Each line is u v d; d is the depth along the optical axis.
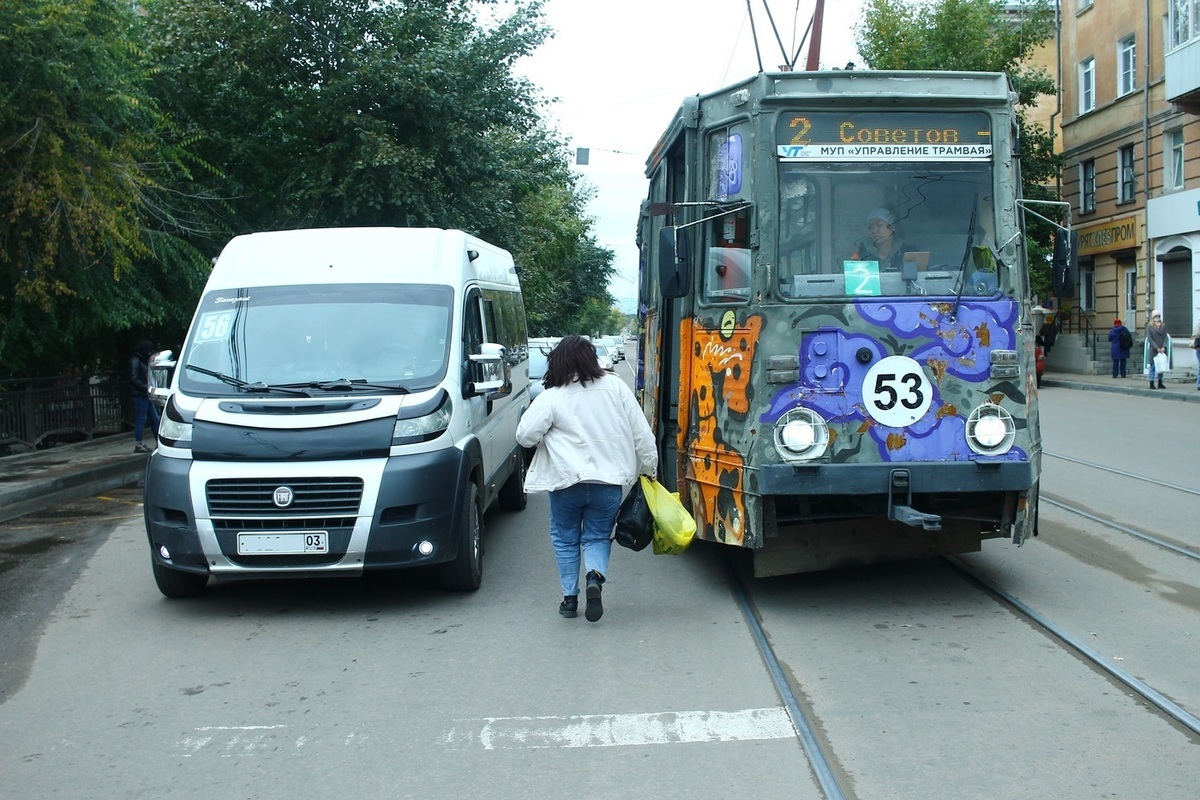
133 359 15.50
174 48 18.83
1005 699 4.88
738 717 4.72
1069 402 22.33
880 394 6.20
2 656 5.99
